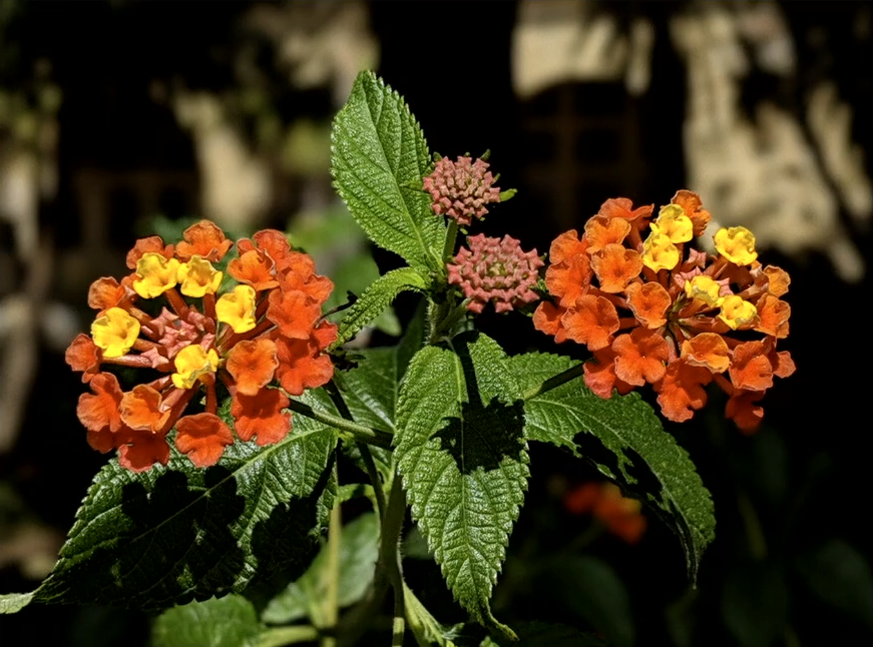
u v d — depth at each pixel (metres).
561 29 6.97
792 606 3.91
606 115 6.98
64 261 7.93
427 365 1.57
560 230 7.00
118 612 3.27
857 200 6.29
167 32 5.57
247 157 8.12
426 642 1.83
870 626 3.76
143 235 2.40
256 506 1.71
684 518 1.80
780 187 6.36
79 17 5.25
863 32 6.18
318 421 1.73
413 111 3.65
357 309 1.56
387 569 1.85
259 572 1.69
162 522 1.67
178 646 2.21
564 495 3.69
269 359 1.43
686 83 6.51
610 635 3.02
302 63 7.71
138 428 1.43
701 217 1.63
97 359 1.50
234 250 2.10
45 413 6.09
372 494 1.89
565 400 1.84
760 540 3.81
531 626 1.83
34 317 7.05
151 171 7.84
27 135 6.90
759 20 6.49
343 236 4.65
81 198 7.81
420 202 1.76
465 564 1.48
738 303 1.54
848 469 5.06
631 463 1.80
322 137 8.04
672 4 6.53
